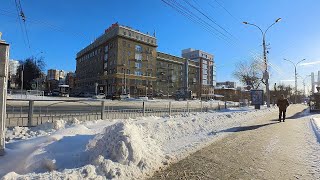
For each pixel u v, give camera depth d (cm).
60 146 566
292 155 677
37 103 1061
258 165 573
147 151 554
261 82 4691
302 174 518
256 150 723
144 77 8794
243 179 478
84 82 10744
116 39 8212
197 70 12256
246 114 1914
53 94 6638
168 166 534
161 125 896
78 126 807
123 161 480
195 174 494
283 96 1647
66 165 481
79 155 522
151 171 491
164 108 1831
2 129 530
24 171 467
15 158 520
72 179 400
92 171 429
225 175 496
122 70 8175
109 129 577
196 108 2266
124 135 520
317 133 1081
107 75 8544
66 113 1123
